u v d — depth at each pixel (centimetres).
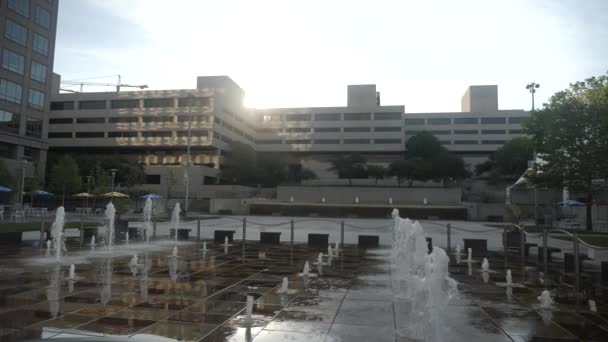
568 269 1395
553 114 3016
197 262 1463
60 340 349
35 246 1822
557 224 4231
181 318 758
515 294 1027
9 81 5616
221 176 8575
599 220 3959
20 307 815
